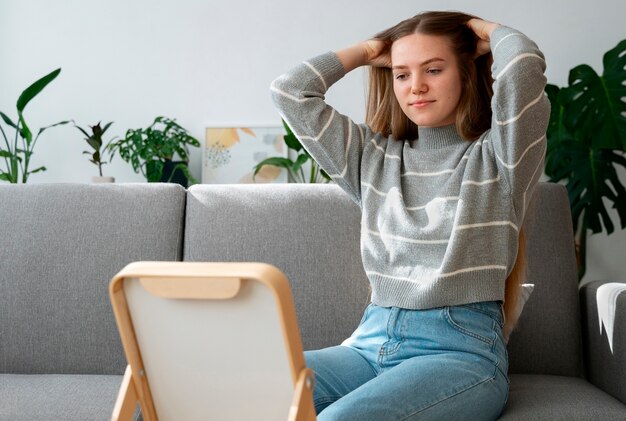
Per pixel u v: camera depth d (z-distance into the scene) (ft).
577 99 9.82
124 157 10.79
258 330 3.27
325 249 6.22
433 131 5.42
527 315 6.06
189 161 11.40
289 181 11.09
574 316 6.08
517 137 4.81
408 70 5.32
